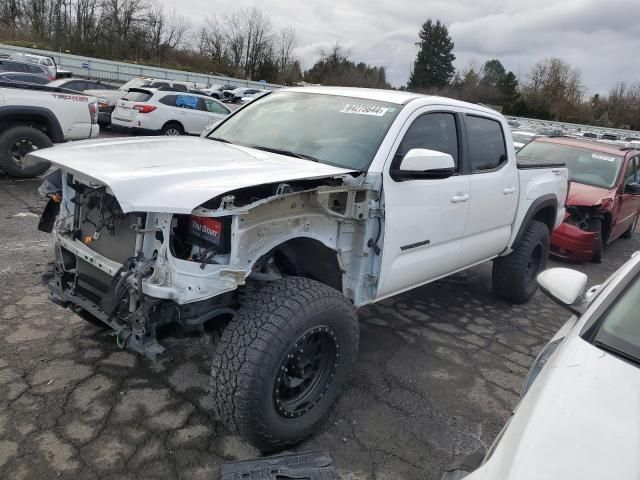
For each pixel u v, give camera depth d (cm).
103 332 383
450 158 331
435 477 274
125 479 252
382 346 414
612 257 839
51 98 851
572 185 790
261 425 257
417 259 375
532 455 155
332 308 277
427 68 8450
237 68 6688
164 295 244
